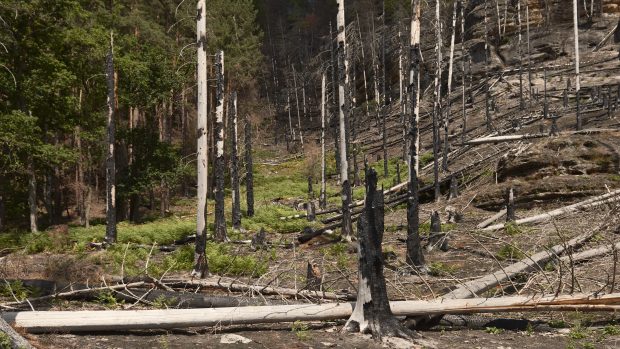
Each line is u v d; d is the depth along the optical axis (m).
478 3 56.00
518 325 7.31
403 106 46.41
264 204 31.89
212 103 40.75
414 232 10.92
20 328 6.19
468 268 11.03
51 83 25.42
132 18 32.44
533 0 50.66
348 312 6.89
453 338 6.71
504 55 49.75
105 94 30.50
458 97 47.06
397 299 8.08
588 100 36.38
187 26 34.44
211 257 12.73
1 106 25.33
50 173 30.02
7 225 32.94
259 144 56.19
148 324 6.54
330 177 41.41
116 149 33.12
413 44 11.59
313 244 16.11
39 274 10.02
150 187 30.39
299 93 67.25
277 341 6.35
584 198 17.94
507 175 20.69
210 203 37.25
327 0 74.12
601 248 10.09
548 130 29.89
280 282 10.02
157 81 31.16
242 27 45.44
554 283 8.36
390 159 39.59
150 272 11.38
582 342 6.61
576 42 27.69
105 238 17.81
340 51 16.17
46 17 25.31
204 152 11.11
